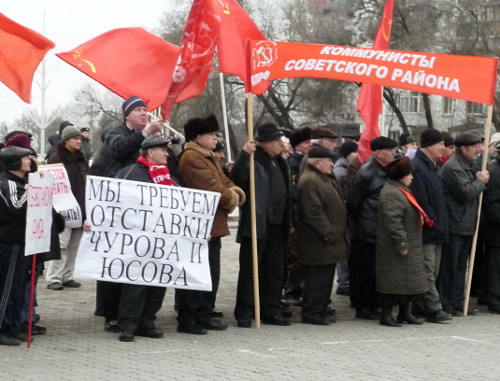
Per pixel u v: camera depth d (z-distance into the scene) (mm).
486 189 11891
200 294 9773
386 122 49812
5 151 8766
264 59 10539
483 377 7945
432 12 39438
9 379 7465
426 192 10938
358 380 7703
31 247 8586
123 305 9258
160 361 8281
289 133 13352
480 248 12773
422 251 10688
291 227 10609
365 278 11086
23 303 9086
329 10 41281
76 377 7578
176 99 10312
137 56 10797
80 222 9953
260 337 9648
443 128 54062
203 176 9648
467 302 11555
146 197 9258
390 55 11039
